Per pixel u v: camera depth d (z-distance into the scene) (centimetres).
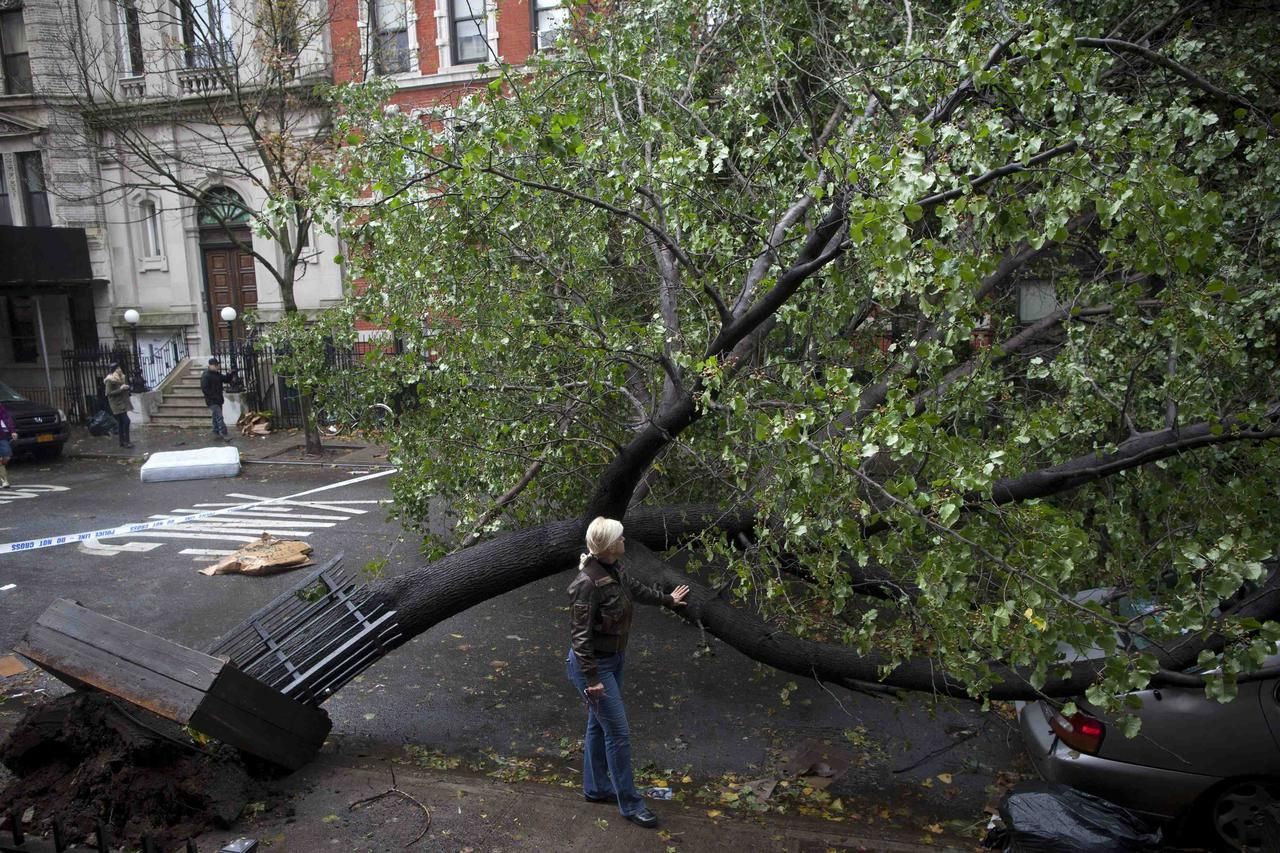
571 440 612
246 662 564
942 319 452
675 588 597
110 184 2300
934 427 418
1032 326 704
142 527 1241
